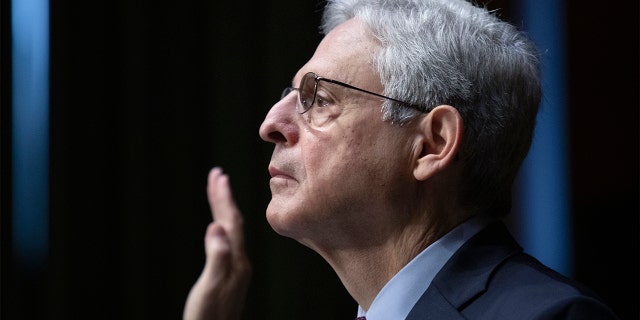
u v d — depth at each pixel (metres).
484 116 2.71
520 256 2.67
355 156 2.62
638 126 5.37
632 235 5.33
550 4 5.66
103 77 6.33
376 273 2.75
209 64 6.34
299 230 2.72
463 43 2.72
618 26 5.45
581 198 5.50
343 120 2.64
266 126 2.77
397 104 2.63
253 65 6.22
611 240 5.40
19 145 6.27
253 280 6.10
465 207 2.73
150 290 6.26
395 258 2.70
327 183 2.62
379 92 2.65
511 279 2.51
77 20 6.31
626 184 5.37
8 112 6.22
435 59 2.67
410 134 2.64
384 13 2.77
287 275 6.04
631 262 5.30
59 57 6.25
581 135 5.53
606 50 5.48
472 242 2.67
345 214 2.64
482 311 2.42
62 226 6.20
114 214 6.31
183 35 6.36
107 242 6.29
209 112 6.32
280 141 2.78
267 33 6.14
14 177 6.23
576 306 2.24
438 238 2.69
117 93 6.35
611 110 5.46
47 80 6.31
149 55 6.34
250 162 6.16
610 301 5.34
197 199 6.32
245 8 6.24
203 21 6.39
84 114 6.28
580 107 5.55
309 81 2.75
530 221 5.75
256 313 6.07
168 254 6.31
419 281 2.63
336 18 3.04
